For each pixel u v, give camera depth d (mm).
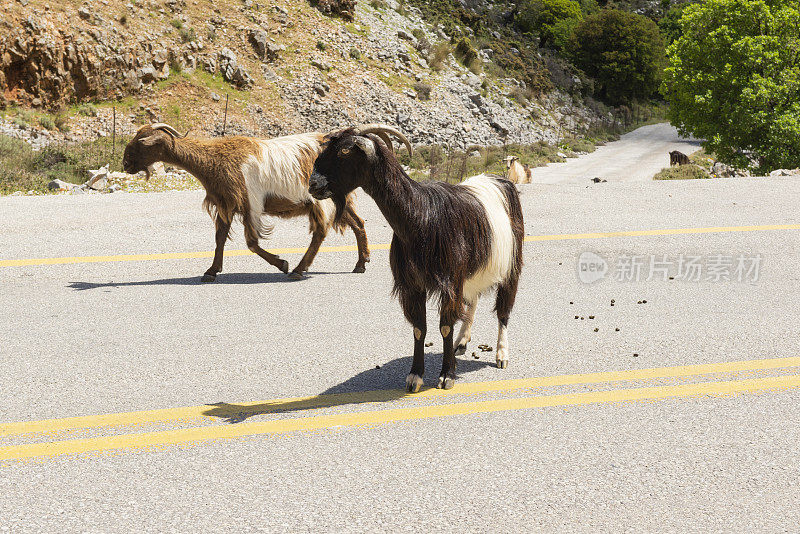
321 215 8383
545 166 47188
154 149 7984
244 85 39125
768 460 4082
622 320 6820
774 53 31359
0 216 11922
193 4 41000
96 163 21516
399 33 52781
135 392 5102
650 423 4574
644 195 14047
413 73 49219
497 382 5293
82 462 4082
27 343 6137
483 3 81875
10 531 3379
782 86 30984
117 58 34094
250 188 8227
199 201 13430
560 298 7613
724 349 5969
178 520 3486
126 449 4238
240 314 7016
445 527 3424
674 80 36062
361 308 7234
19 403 4898
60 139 30234
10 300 7457
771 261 9102
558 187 15180
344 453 4188
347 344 6156
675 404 4871
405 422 4609
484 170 37594
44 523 3453
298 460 4102
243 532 3381
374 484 3828
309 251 8445
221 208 8297
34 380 5305
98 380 5316
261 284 8203
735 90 33281
